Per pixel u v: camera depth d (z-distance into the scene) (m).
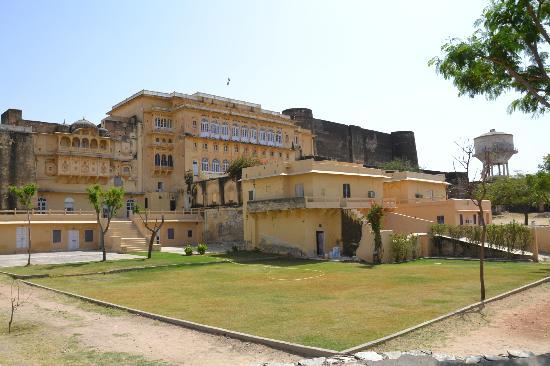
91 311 15.85
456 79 10.48
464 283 19.94
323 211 35.69
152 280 23.55
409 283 20.52
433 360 9.47
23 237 38.56
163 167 58.38
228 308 15.70
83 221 41.66
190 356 10.57
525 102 10.95
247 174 41.16
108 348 11.30
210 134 60.84
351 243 35.06
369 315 14.00
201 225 49.53
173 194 58.31
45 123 50.91
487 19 10.03
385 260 30.56
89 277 24.84
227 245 44.88
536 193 46.25
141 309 15.77
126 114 61.94
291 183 37.09
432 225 34.31
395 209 39.94
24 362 10.21
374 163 83.62
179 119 59.16
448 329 12.34
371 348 10.72
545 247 35.53
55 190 49.81
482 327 12.54
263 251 38.84
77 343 11.78
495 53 9.83
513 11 9.62
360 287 19.81
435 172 77.44
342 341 11.16
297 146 73.31
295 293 18.66
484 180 20.23
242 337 11.91
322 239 36.06
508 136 61.59
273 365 9.40
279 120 70.19
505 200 52.28
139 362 10.15
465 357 9.65
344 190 37.56
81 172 51.38
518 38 9.61
